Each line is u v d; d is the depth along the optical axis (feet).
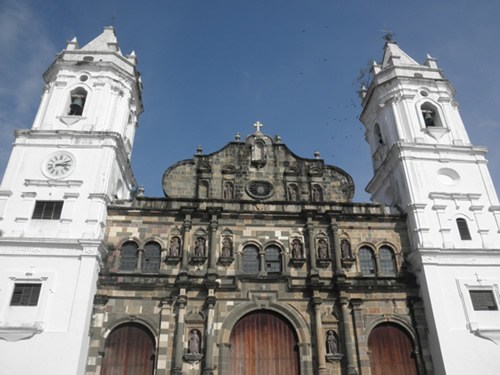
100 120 122.93
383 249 117.70
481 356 99.66
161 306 104.01
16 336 91.91
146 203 116.98
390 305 108.99
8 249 100.99
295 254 113.60
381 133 142.41
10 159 113.91
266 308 106.32
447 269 109.29
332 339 103.86
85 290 97.71
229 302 106.11
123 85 132.87
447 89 140.26
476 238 114.73
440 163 125.39
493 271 109.91
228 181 124.98
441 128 130.82
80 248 102.63
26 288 98.27
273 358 102.53
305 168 128.98
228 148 130.31
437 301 105.19
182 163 127.13
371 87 145.28
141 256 110.11
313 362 101.50
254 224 116.26
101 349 98.53
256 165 128.16
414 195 119.14
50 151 116.26
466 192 121.39
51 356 90.58
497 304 106.11
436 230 114.52
